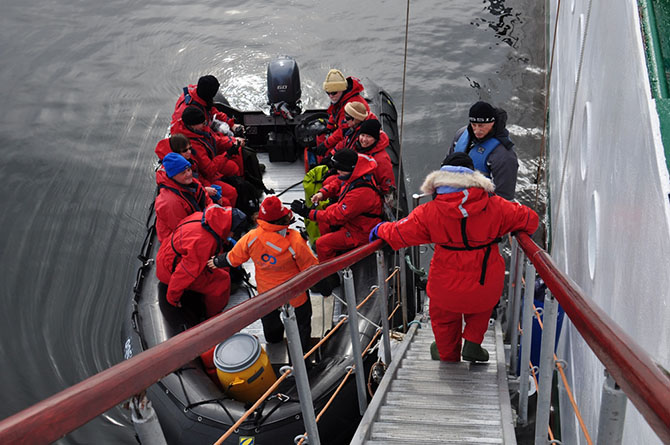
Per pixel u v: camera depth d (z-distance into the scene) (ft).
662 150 5.69
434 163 26.23
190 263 13.19
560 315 13.20
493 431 8.25
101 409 2.23
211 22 36.76
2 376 18.90
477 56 32.04
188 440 11.95
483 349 10.29
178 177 14.01
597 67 10.86
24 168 27.40
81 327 20.65
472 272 8.73
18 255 23.20
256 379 11.94
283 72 21.43
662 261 5.20
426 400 9.35
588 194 10.93
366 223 14.98
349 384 12.84
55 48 35.47
